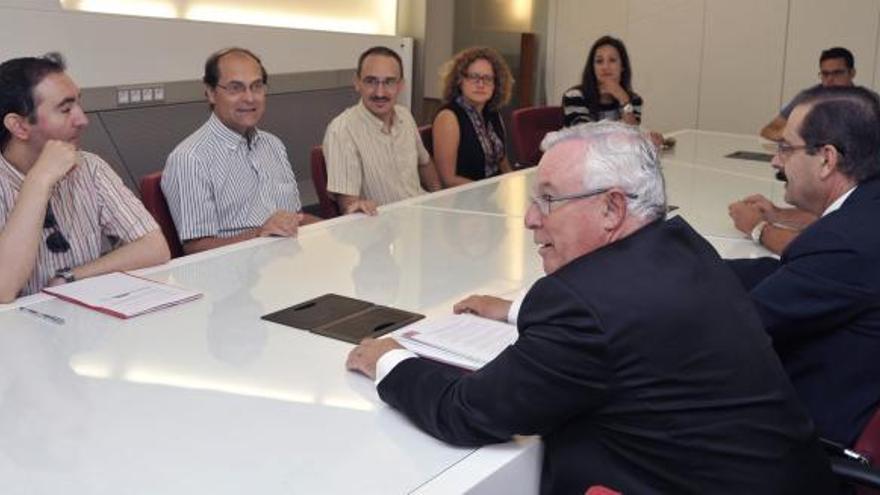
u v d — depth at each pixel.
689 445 1.24
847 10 5.79
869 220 1.69
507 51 6.86
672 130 6.63
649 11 6.50
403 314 1.88
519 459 1.29
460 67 4.00
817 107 1.83
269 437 1.31
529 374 1.23
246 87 2.77
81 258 2.26
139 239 2.25
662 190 1.36
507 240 2.57
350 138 3.40
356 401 1.44
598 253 1.30
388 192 3.53
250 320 1.82
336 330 1.77
